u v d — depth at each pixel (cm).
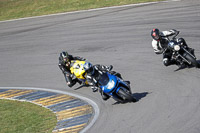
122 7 8394
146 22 6475
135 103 3256
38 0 11725
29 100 4106
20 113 3722
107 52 5362
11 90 4641
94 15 8244
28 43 7138
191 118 2633
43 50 6397
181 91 3281
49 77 4881
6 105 4069
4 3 12300
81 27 7400
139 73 4162
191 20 5853
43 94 4241
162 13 6831
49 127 3184
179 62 3756
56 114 3503
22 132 3186
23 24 9169
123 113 3092
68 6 10112
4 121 3572
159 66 4209
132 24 6600
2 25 9675
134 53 4975
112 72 3288
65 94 4106
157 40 3688
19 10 11138
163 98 3216
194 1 7244
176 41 3656
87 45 6044
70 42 6500
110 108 3328
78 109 3522
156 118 2794
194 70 3747
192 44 4647
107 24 7100
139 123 2775
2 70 5741
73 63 3641
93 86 3195
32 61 5872
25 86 4712
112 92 3109
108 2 9394
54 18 9038
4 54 6731
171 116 2761
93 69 3189
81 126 3044
